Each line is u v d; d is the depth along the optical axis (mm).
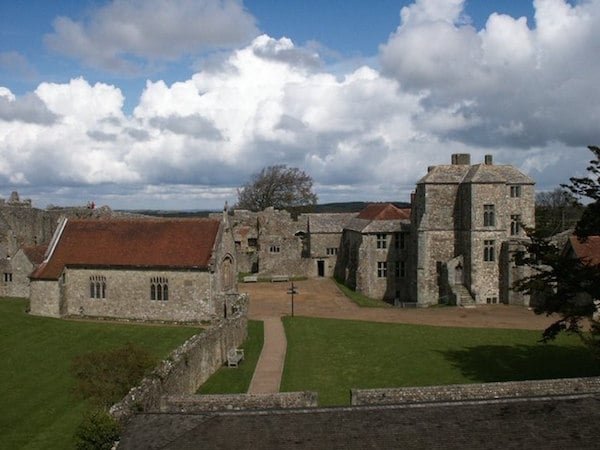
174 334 46094
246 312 45625
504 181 57656
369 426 18688
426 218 59844
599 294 29312
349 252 76312
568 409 19375
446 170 60938
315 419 19078
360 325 47750
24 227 78125
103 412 21125
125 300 51812
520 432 18266
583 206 29281
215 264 50250
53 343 44062
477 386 25453
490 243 57844
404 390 25141
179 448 17719
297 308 57750
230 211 109188
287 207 127625
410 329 45938
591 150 28703
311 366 36281
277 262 83562
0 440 27609
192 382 31359
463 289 58469
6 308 56344
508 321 48844
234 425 18781
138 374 26734
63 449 26344
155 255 51562
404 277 67875
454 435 18203
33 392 34156
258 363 37562
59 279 52188
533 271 55406
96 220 55844
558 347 39469
